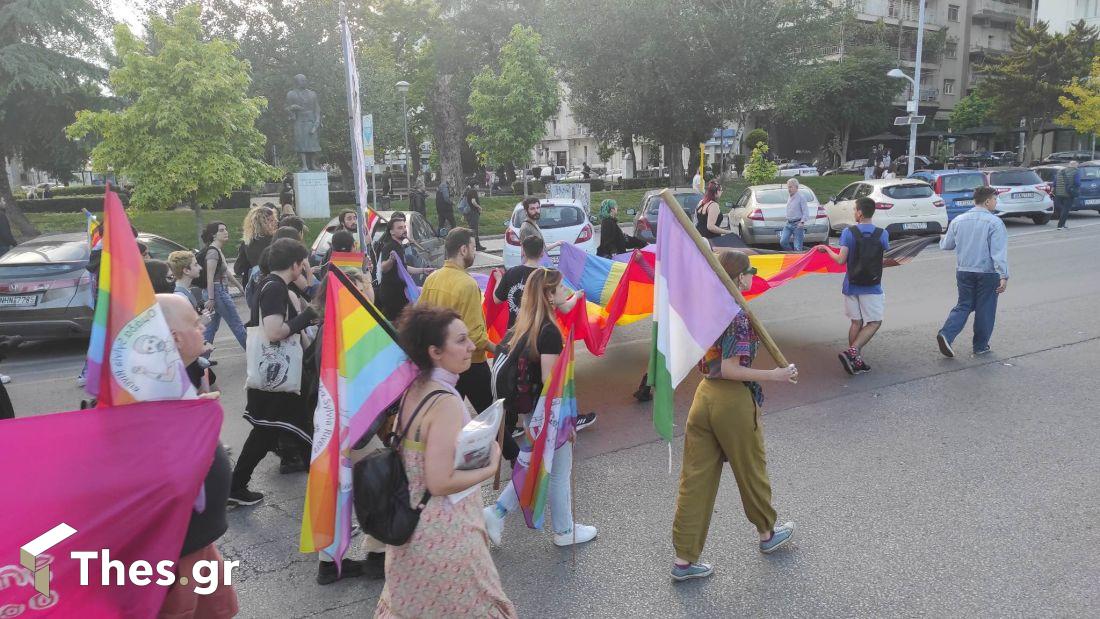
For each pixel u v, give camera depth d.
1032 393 6.39
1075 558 3.78
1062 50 44.53
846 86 50.81
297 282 5.27
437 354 2.65
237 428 6.46
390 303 6.81
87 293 9.54
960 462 5.03
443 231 16.45
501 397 4.10
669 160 39.09
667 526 4.36
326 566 3.88
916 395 6.47
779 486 4.77
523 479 4.03
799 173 48.44
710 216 10.85
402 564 2.59
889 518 4.29
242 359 9.08
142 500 2.39
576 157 71.62
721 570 3.84
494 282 5.97
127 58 15.59
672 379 3.65
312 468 3.41
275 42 30.31
